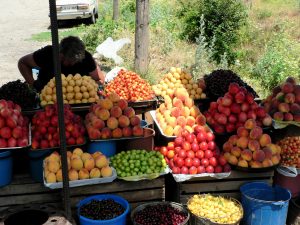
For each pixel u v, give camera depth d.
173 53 6.61
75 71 3.33
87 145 2.59
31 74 3.35
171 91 3.26
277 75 5.57
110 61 6.47
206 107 3.38
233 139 2.57
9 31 9.59
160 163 2.46
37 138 2.38
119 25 8.05
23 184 2.42
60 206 2.47
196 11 7.46
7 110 2.31
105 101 2.58
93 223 2.15
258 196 2.54
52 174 2.29
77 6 9.59
